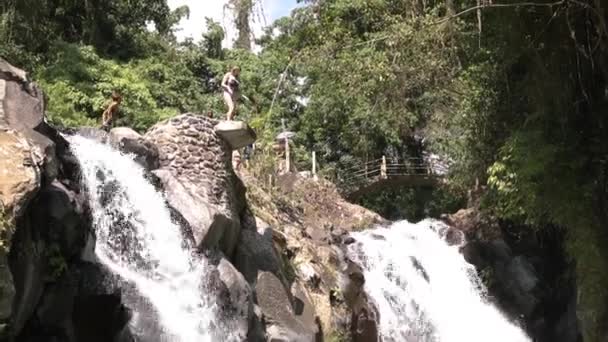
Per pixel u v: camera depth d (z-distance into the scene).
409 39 14.04
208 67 30.89
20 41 22.05
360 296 16.42
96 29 26.97
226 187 13.13
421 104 21.98
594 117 13.28
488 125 16.45
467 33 14.48
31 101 9.38
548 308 19.09
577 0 12.05
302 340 12.57
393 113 16.28
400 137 29.94
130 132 12.51
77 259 9.23
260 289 12.70
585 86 13.24
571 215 13.16
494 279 19.58
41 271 8.32
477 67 15.34
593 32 12.55
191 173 12.78
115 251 10.67
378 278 17.86
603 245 13.02
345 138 30.55
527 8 12.84
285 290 13.08
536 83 13.48
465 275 19.66
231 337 10.92
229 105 14.61
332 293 15.70
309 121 31.34
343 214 21.16
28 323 8.34
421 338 17.97
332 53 15.49
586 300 13.29
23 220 7.77
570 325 17.88
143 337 9.96
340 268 16.95
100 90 22.88
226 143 13.64
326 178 25.78
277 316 12.58
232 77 14.88
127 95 23.56
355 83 15.05
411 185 28.55
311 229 18.05
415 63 14.64
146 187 11.67
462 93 17.20
